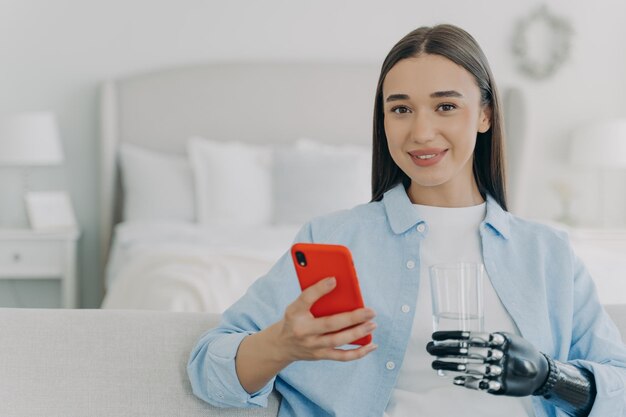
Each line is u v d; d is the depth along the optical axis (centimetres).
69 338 129
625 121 476
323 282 105
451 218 142
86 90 487
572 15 507
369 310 105
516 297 135
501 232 140
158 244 388
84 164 488
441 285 113
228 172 457
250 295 135
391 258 138
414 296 134
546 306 135
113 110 477
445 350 113
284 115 490
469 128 135
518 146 488
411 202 145
